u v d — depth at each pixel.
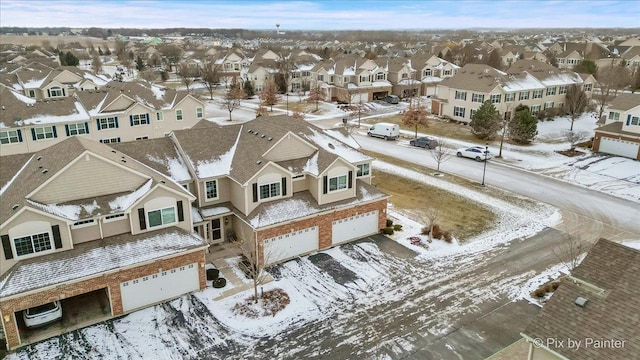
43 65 88.12
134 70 146.12
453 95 70.69
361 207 32.03
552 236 32.88
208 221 30.03
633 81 90.56
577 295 17.59
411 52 164.88
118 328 22.83
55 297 21.86
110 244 24.28
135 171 25.92
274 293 25.83
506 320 23.44
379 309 24.48
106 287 23.55
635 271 17.53
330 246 31.34
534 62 82.19
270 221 28.36
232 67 120.25
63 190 23.98
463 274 27.92
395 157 52.56
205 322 23.39
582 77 77.38
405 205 38.69
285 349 21.45
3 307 20.62
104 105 48.84
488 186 42.97
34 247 22.58
